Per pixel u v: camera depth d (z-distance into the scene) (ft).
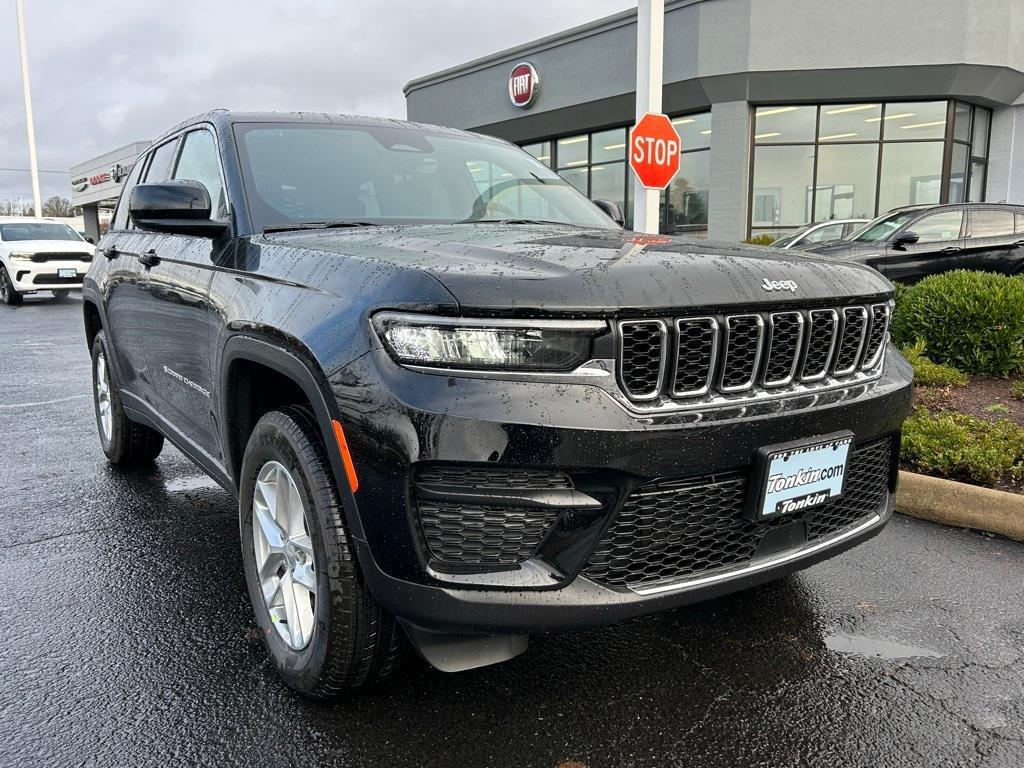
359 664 6.94
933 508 12.49
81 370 28.25
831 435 7.20
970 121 60.13
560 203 12.06
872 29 54.19
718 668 8.24
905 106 57.26
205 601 9.75
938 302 21.13
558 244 7.57
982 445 13.57
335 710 7.45
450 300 6.01
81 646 8.66
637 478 6.22
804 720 7.36
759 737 7.12
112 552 11.28
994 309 20.25
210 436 9.75
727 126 57.52
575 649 8.61
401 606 6.28
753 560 7.16
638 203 24.22
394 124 12.09
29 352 32.68
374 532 6.30
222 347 8.54
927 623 9.19
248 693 7.75
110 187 112.37
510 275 6.22
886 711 7.50
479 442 5.94
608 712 7.47
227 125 10.62
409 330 6.14
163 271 10.90
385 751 6.87
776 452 6.72
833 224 39.91
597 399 6.12
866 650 8.60
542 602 6.20
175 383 10.78
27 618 9.30
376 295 6.42
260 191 9.71
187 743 6.98
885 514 8.47
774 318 6.95
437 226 9.42
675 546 6.68
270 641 7.97
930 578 10.40
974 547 11.46
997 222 34.96
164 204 8.97
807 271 7.44
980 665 8.30
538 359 6.07
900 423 8.20
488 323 5.99
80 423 19.89
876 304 7.98
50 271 55.31
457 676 8.04
